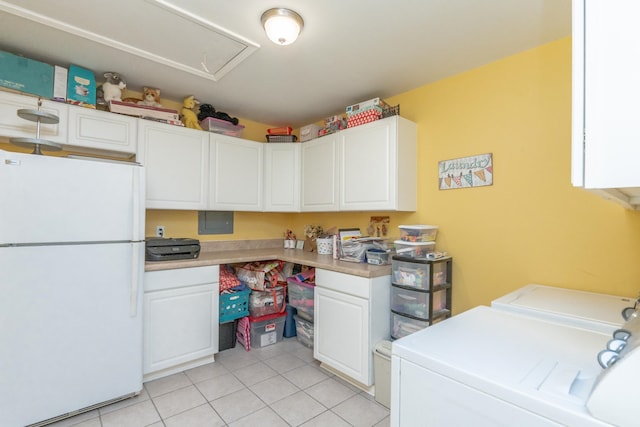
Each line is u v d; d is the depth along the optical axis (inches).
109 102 91.0
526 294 62.7
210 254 114.7
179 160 103.6
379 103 97.6
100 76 92.6
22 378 63.4
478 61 80.6
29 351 64.2
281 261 122.2
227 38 71.2
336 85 96.4
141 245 79.1
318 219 134.9
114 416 71.1
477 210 82.7
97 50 77.5
